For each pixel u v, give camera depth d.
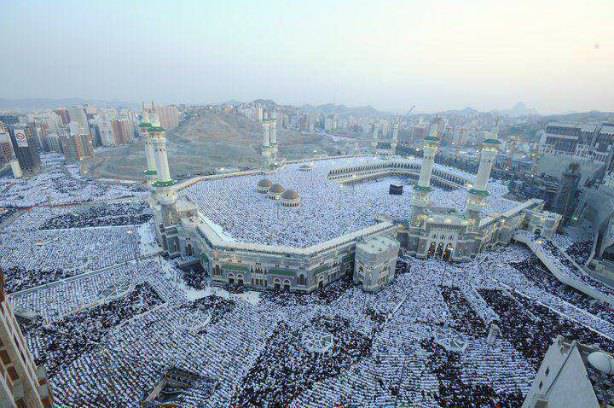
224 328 61.84
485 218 102.88
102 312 66.19
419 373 51.62
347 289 80.25
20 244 96.56
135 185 185.75
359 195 135.25
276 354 55.31
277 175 158.50
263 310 68.56
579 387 24.91
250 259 79.44
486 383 49.78
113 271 82.88
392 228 97.75
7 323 21.72
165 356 54.38
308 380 49.94
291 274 78.12
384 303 72.06
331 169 172.00
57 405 44.19
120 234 106.31
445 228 95.06
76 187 177.12
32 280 76.75
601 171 126.50
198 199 118.50
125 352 54.97
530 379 50.66
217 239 83.06
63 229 109.88
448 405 45.53
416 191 96.88
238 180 147.75
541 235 110.81
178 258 93.62
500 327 63.41
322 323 64.12
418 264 93.88
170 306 68.94
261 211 109.38
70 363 52.31
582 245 105.75
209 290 77.56
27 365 23.70
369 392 47.91
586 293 78.12
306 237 89.69
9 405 19.34
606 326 64.12
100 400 45.56
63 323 62.09
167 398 46.84
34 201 149.38
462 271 88.75
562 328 63.28
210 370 51.81
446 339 58.78
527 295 76.12
